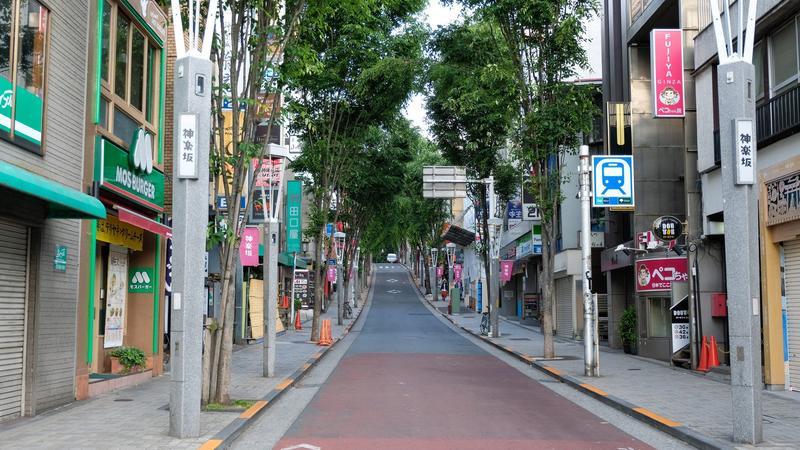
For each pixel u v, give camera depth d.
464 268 71.56
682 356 19.23
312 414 11.96
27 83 10.71
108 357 15.21
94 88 13.01
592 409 12.80
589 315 17.19
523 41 21.52
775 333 14.48
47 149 11.25
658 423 10.79
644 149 22.91
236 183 12.00
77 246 12.58
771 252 14.66
